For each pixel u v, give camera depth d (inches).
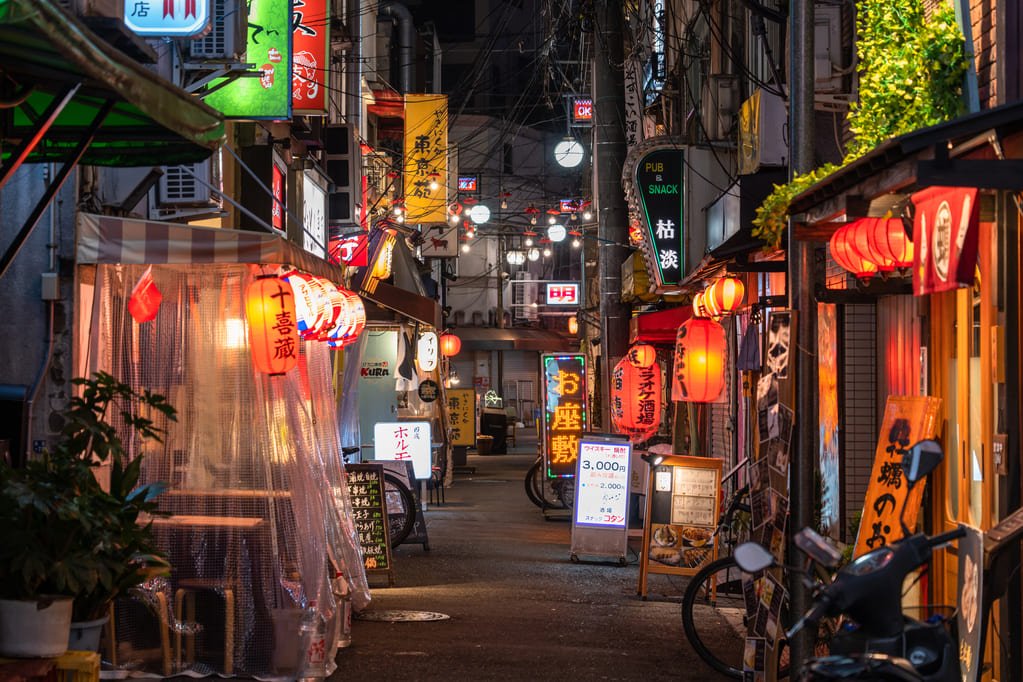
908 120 302.7
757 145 513.7
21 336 314.5
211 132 209.3
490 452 1669.5
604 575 521.0
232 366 329.1
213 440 327.0
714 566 341.7
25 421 308.5
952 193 196.5
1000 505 247.0
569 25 935.7
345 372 700.7
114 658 312.7
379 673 325.7
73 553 221.3
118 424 323.0
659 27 917.8
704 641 373.1
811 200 261.3
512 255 1930.4
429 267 1611.7
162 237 315.3
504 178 2052.2
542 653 352.2
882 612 166.4
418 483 762.8
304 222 678.5
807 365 284.4
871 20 321.7
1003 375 245.8
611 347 825.5
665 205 632.4
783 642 294.0
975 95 291.6
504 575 517.3
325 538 339.6
